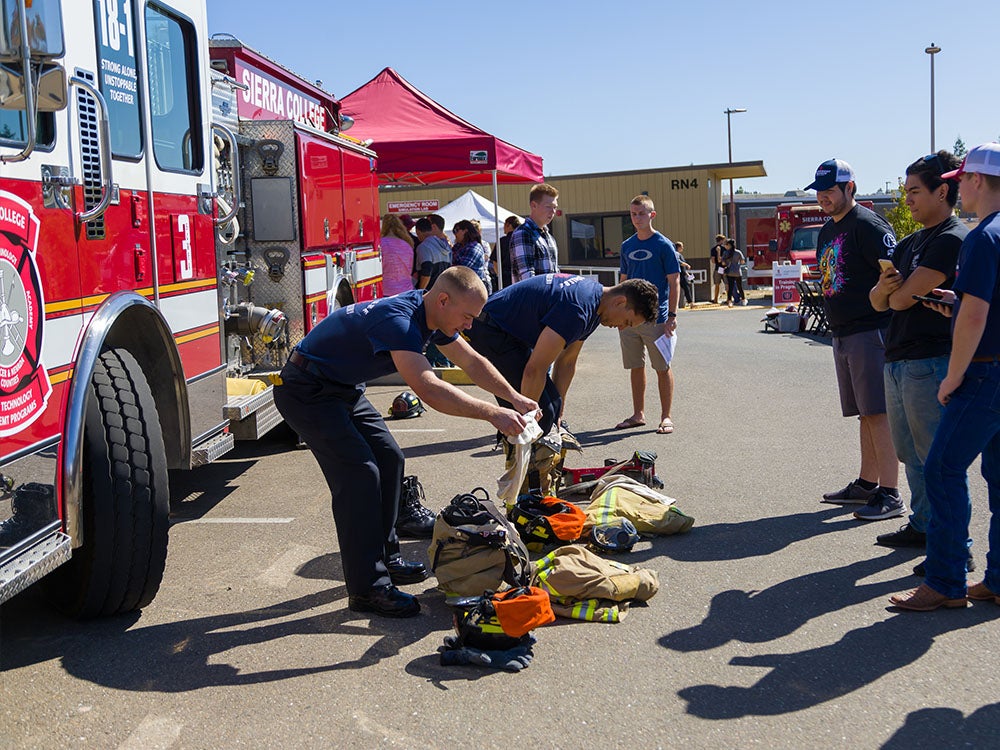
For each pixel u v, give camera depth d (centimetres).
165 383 482
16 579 327
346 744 326
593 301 532
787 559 501
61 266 376
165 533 421
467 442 802
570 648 399
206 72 543
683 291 2691
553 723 338
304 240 748
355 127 1207
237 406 562
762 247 3328
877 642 398
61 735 332
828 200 556
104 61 425
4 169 337
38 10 321
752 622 421
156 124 479
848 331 563
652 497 552
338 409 433
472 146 1132
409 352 403
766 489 638
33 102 326
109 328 402
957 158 460
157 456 416
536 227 859
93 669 382
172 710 349
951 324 455
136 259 447
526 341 548
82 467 391
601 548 510
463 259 1103
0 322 330
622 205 3078
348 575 436
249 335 675
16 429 339
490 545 438
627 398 1015
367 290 962
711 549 518
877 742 321
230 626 425
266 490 661
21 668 382
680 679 369
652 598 450
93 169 404
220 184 589
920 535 509
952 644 394
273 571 497
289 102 893
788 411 918
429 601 454
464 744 325
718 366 1270
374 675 376
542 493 561
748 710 344
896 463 564
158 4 485
